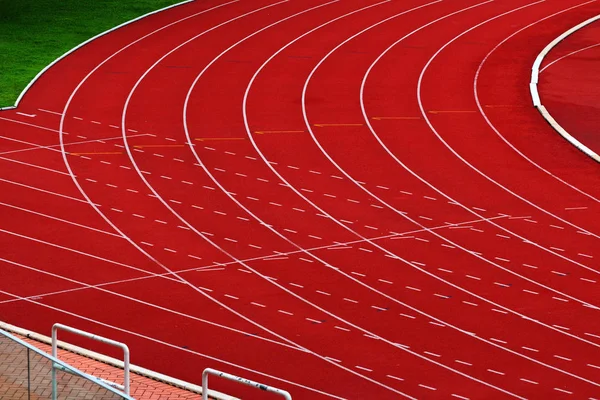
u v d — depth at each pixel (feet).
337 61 187.73
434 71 183.32
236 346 97.86
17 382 69.41
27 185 136.87
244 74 181.06
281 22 208.64
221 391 89.61
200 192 135.13
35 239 121.29
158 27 207.00
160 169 142.51
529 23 209.87
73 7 219.82
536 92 172.14
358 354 96.73
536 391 90.68
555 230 125.08
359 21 209.46
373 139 153.58
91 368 91.81
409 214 128.98
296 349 97.45
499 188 137.28
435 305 106.42
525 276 113.19
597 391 90.94
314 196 134.00
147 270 113.80
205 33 202.69
